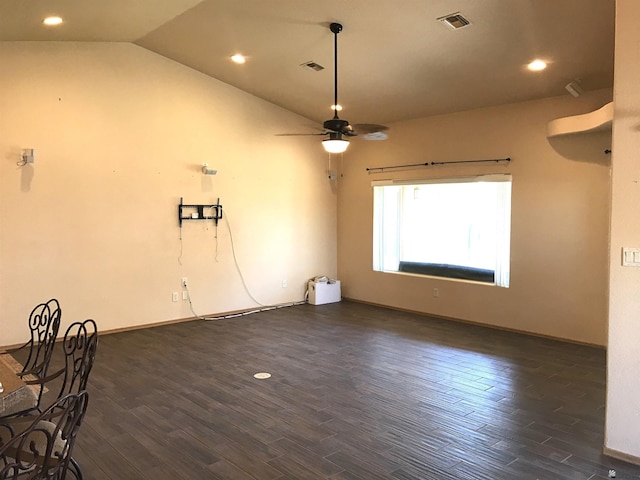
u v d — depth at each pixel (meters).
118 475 2.71
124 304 6.00
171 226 6.36
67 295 5.57
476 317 6.46
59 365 4.69
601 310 5.32
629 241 2.85
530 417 3.51
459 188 6.75
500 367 4.66
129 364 4.71
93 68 5.66
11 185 5.17
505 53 4.77
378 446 3.06
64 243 5.53
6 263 5.17
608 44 4.34
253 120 7.11
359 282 8.01
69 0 4.05
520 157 5.92
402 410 3.63
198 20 5.00
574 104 5.43
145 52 6.04
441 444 3.09
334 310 7.35
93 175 5.71
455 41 4.69
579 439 3.17
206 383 4.20
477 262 6.60
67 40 5.39
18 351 5.11
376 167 7.63
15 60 5.16
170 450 3.00
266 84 6.62
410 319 6.76
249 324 6.40
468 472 2.76
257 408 3.66
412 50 5.00
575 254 5.50
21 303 5.27
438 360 4.88
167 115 6.26
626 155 2.85
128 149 5.96
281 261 7.57
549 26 4.20
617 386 2.92
